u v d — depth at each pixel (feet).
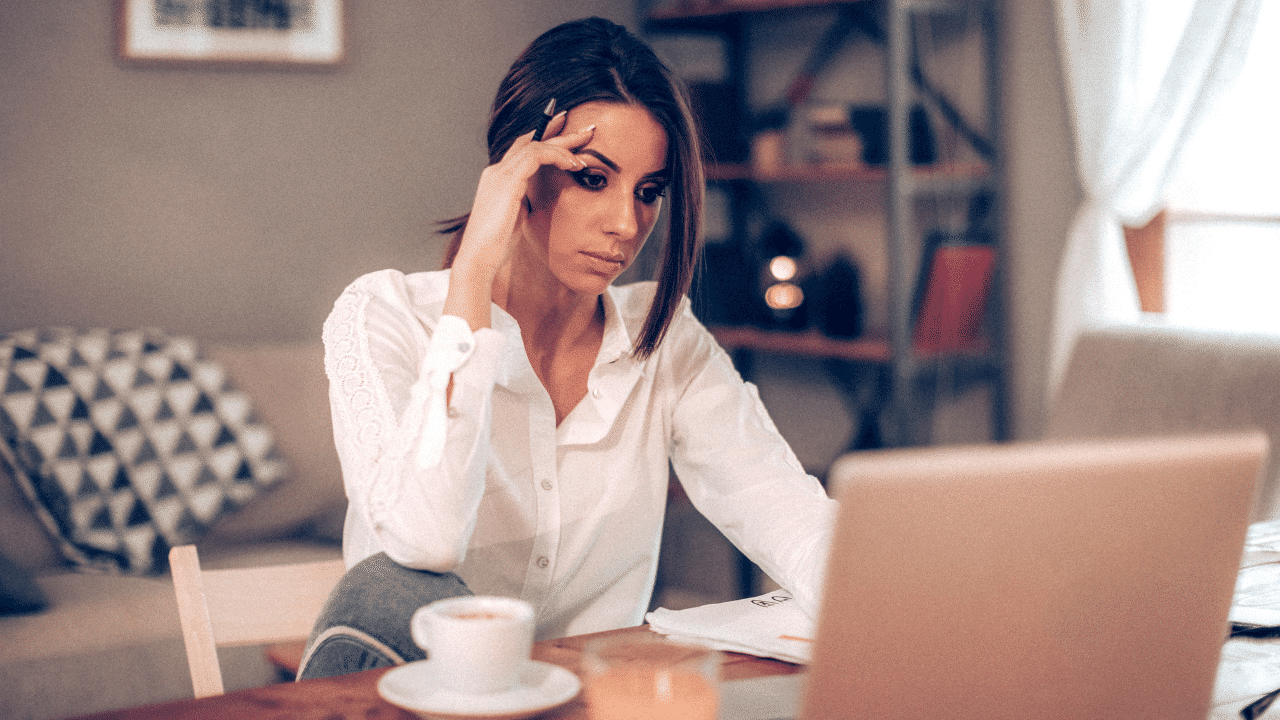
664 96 3.55
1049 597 2.04
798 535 3.48
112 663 7.05
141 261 10.24
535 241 3.71
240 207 10.68
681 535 12.56
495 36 11.96
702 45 12.73
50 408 8.35
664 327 3.91
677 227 3.77
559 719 2.34
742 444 4.02
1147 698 2.22
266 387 9.48
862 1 10.80
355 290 3.84
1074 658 2.11
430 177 11.66
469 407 3.21
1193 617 2.22
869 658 1.93
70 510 8.22
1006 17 10.34
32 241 9.76
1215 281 9.38
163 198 10.31
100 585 7.77
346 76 11.12
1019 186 10.40
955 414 10.92
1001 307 10.50
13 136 9.64
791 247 12.01
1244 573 3.86
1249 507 2.19
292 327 11.02
